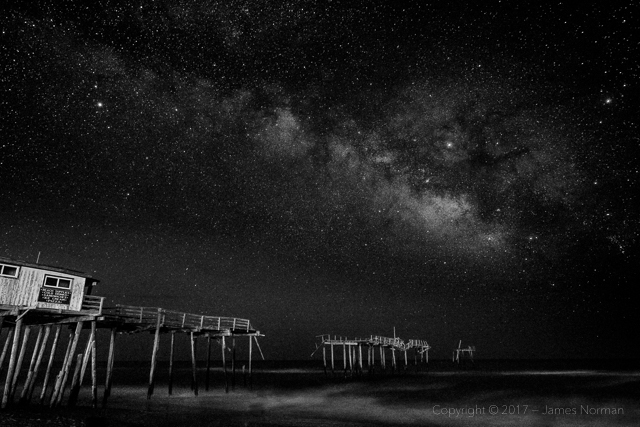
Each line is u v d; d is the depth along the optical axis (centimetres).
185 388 3934
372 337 5912
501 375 6806
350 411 2755
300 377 6038
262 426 2056
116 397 3033
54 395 2019
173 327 2588
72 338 2161
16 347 1786
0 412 1784
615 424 2398
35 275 1919
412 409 2870
